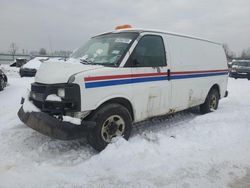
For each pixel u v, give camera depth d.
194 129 5.77
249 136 5.38
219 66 7.70
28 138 4.98
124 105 4.86
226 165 4.04
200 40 6.84
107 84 4.40
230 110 7.89
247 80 20.25
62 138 3.94
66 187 3.35
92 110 4.33
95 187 3.38
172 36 5.83
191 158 4.23
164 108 5.56
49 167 3.87
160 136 5.17
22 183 3.40
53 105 4.19
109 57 4.82
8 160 4.07
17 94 10.13
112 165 3.94
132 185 3.44
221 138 5.22
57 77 4.20
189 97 6.33
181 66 5.91
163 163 4.02
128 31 5.25
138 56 4.93
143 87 5.00
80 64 4.52
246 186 3.48
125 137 4.75
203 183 3.52
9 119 6.36
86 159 4.20
